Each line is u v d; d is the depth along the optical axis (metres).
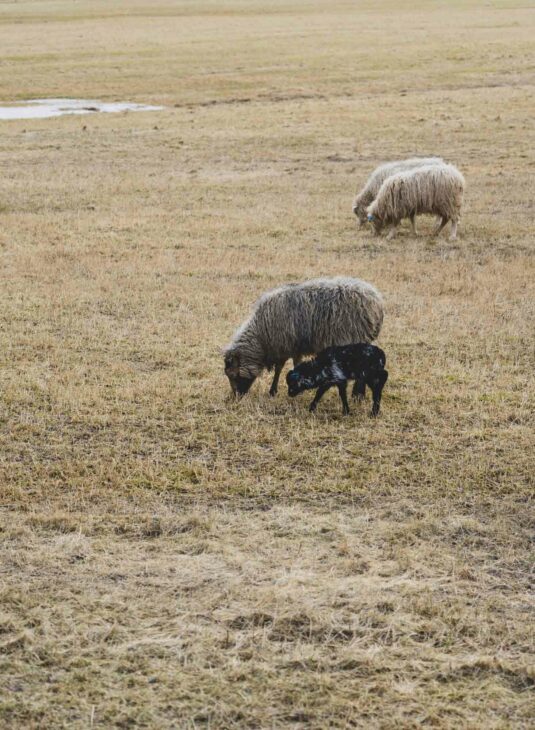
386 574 9.95
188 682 8.16
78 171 34.47
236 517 11.16
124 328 17.98
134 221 27.06
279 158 36.47
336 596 9.43
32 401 14.48
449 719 7.78
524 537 10.73
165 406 14.30
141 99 51.94
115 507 11.32
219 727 7.67
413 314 18.58
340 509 11.41
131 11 112.00
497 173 32.97
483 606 9.33
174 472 12.27
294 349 14.45
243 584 9.69
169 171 34.47
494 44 68.81
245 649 8.62
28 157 37.22
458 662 8.48
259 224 26.72
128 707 7.84
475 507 11.45
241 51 68.75
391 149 37.56
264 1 125.25
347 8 109.56
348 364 13.73
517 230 25.80
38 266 22.31
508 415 14.06
